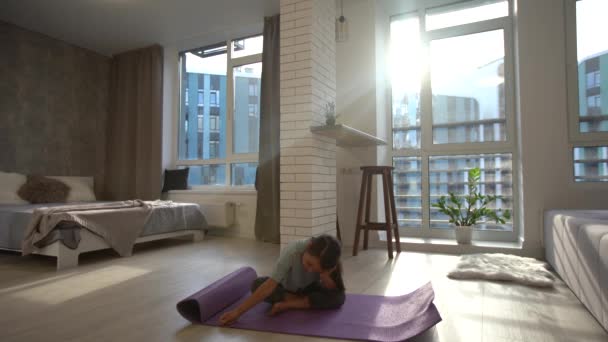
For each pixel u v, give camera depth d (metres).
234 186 5.34
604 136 3.42
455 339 1.67
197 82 5.78
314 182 3.22
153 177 5.50
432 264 3.23
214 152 5.57
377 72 4.29
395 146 4.62
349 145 4.22
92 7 4.47
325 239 1.79
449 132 4.35
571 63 3.54
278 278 1.84
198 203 5.20
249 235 4.97
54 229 3.13
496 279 2.68
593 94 3.52
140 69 5.69
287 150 3.29
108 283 2.64
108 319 1.92
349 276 2.81
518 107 3.80
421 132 4.44
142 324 1.85
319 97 3.39
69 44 5.50
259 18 4.82
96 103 5.84
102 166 5.91
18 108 4.89
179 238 4.91
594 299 1.87
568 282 2.45
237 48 5.38
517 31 3.68
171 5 4.45
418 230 4.45
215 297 1.95
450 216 4.11
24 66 4.96
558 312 2.01
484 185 4.16
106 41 5.46
